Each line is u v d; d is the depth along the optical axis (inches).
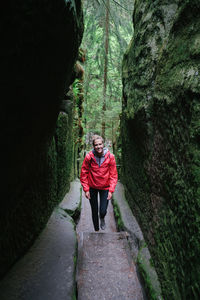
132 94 116.8
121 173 213.2
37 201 87.8
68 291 62.8
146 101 87.4
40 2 34.6
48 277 67.6
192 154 45.4
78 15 63.0
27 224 78.4
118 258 98.4
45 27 40.1
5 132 44.8
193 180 44.2
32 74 44.9
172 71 64.1
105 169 115.0
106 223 161.6
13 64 37.1
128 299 76.3
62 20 44.3
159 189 72.5
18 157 56.5
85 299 76.5
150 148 84.0
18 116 47.6
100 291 79.8
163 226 67.1
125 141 151.9
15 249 70.0
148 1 110.3
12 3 30.0
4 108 41.1
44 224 98.9
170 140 61.4
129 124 122.0
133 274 87.7
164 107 65.9
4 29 31.3
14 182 59.8
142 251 87.2
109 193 117.9
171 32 71.9
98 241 111.3
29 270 69.6
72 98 193.3
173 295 55.8
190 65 52.1
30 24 35.4
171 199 60.1
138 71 108.6
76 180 235.9
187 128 49.4
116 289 80.6
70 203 148.8
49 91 59.0
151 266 77.2
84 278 86.0
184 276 48.9
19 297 59.1
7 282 63.2
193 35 54.6
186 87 49.6
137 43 117.2
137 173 113.7
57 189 132.0
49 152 102.9
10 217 63.8
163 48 80.5
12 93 41.5
